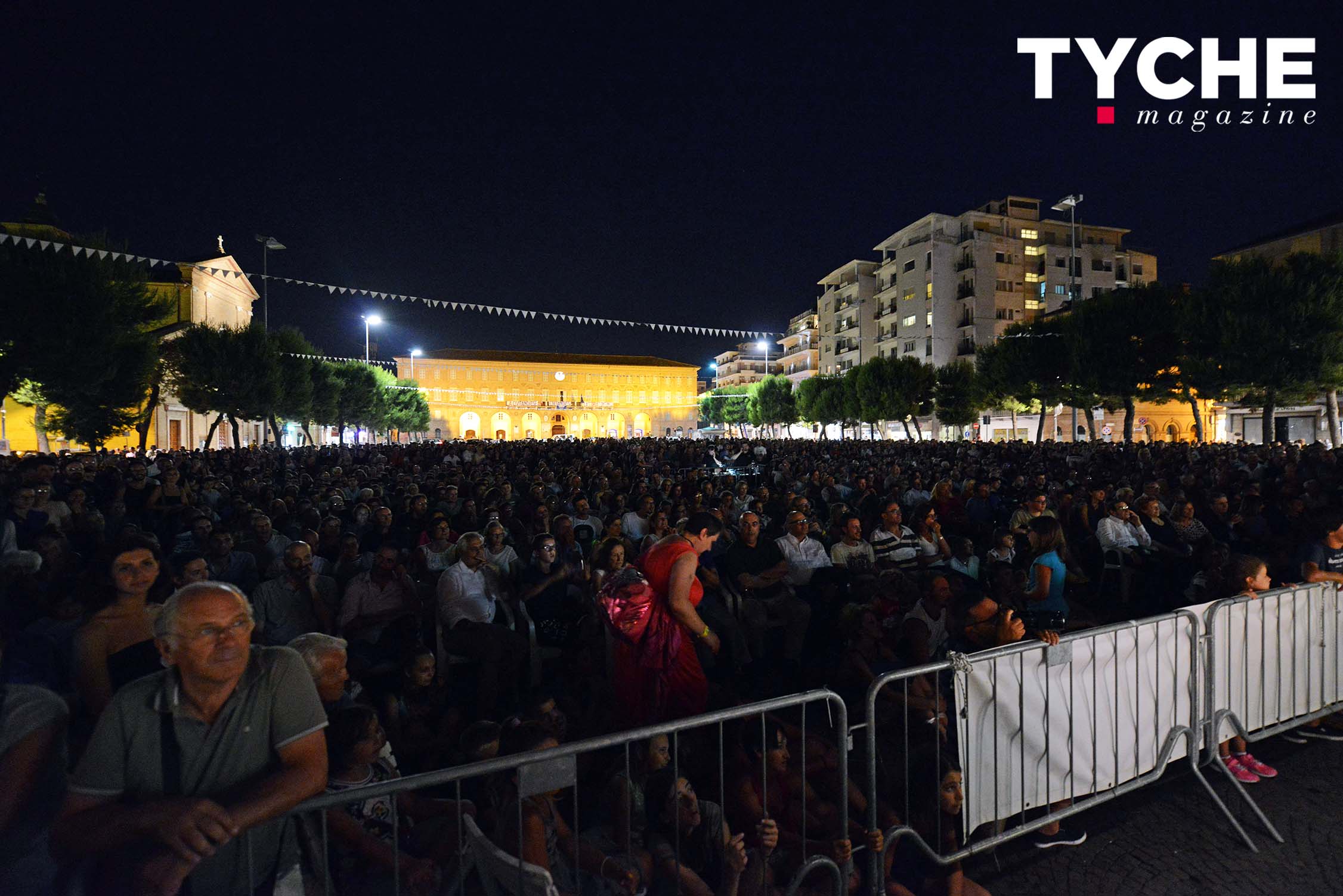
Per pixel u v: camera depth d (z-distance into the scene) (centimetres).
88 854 161
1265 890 287
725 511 867
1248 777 373
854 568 636
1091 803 329
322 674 287
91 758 166
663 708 359
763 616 555
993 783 303
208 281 3978
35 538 492
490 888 218
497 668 491
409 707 425
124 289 1766
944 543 702
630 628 362
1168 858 312
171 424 3450
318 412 4059
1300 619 412
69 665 278
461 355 9400
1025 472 1578
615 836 284
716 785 335
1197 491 925
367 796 193
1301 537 716
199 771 175
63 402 1898
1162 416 4253
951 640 451
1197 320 2202
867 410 4469
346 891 245
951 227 5912
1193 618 363
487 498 1025
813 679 523
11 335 1506
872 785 277
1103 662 335
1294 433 3284
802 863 283
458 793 210
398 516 945
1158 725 350
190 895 181
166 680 176
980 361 3619
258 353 2747
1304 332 1952
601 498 1076
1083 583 683
